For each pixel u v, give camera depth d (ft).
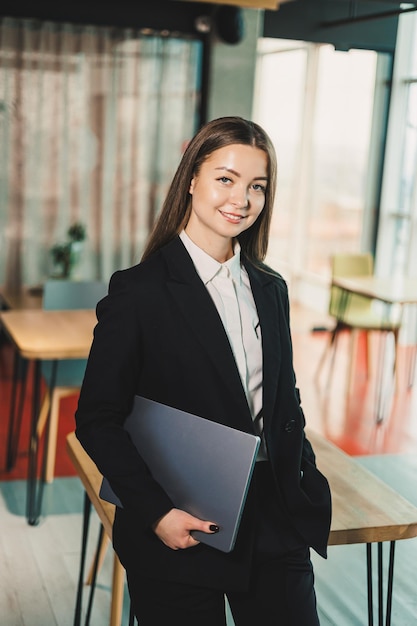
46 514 12.59
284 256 30.30
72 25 20.83
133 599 5.73
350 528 6.41
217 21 21.48
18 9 20.18
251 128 5.45
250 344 5.66
